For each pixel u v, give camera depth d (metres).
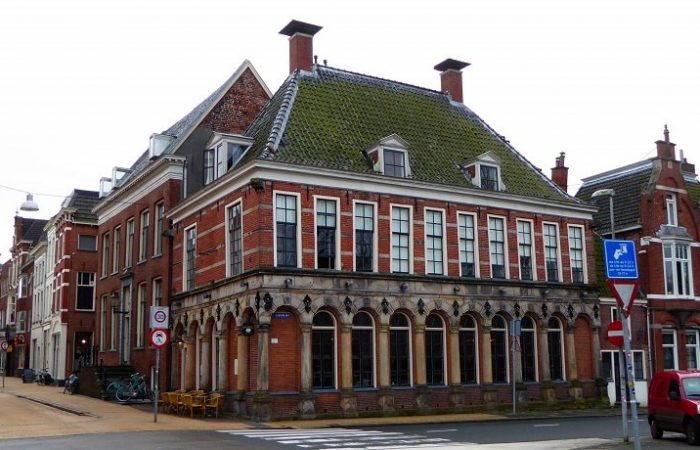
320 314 25.62
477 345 28.95
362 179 26.91
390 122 31.14
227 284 26.59
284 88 30.50
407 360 27.22
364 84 32.28
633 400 14.24
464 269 29.30
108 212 42.53
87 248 52.00
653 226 37.28
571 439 18.52
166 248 33.16
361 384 25.95
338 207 26.42
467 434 19.81
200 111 36.06
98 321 42.34
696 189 41.56
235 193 26.89
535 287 30.73
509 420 25.16
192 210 30.64
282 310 24.69
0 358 72.50
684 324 37.00
